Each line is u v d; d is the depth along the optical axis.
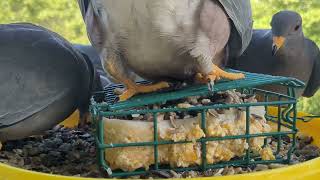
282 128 0.45
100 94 0.47
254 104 0.40
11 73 0.48
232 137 0.40
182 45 0.41
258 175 0.35
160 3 0.39
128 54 0.42
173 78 0.45
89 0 0.42
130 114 0.39
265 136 0.41
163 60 0.42
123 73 0.43
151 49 0.41
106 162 0.39
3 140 0.49
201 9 0.40
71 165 0.43
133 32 0.40
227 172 0.40
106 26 0.41
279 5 1.19
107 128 0.39
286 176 0.36
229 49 0.48
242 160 0.41
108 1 0.39
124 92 0.43
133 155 0.39
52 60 0.49
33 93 0.48
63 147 0.47
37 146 0.48
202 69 0.42
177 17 0.40
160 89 0.43
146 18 0.39
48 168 0.43
